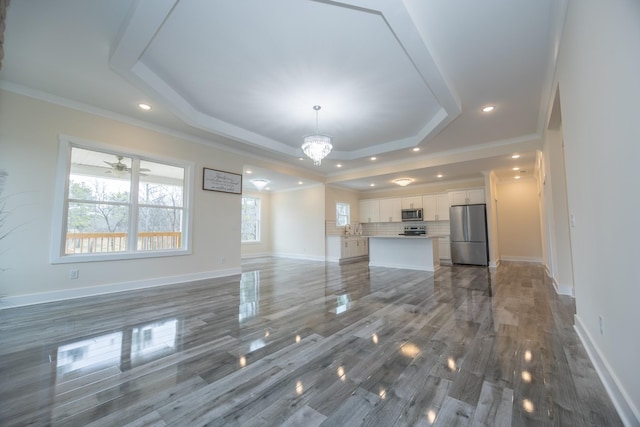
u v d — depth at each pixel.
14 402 1.45
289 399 1.47
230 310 3.06
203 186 4.88
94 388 1.58
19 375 1.72
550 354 1.97
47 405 1.43
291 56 2.64
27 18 2.16
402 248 6.35
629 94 1.10
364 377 1.69
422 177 7.08
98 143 3.70
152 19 2.00
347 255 7.85
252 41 2.43
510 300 3.44
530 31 2.31
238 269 5.45
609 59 1.27
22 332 2.39
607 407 1.39
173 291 3.94
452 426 1.26
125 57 2.45
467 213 6.91
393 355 1.98
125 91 3.30
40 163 3.26
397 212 8.55
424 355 1.97
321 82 3.10
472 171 6.37
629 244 1.21
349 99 3.49
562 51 2.21
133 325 2.58
